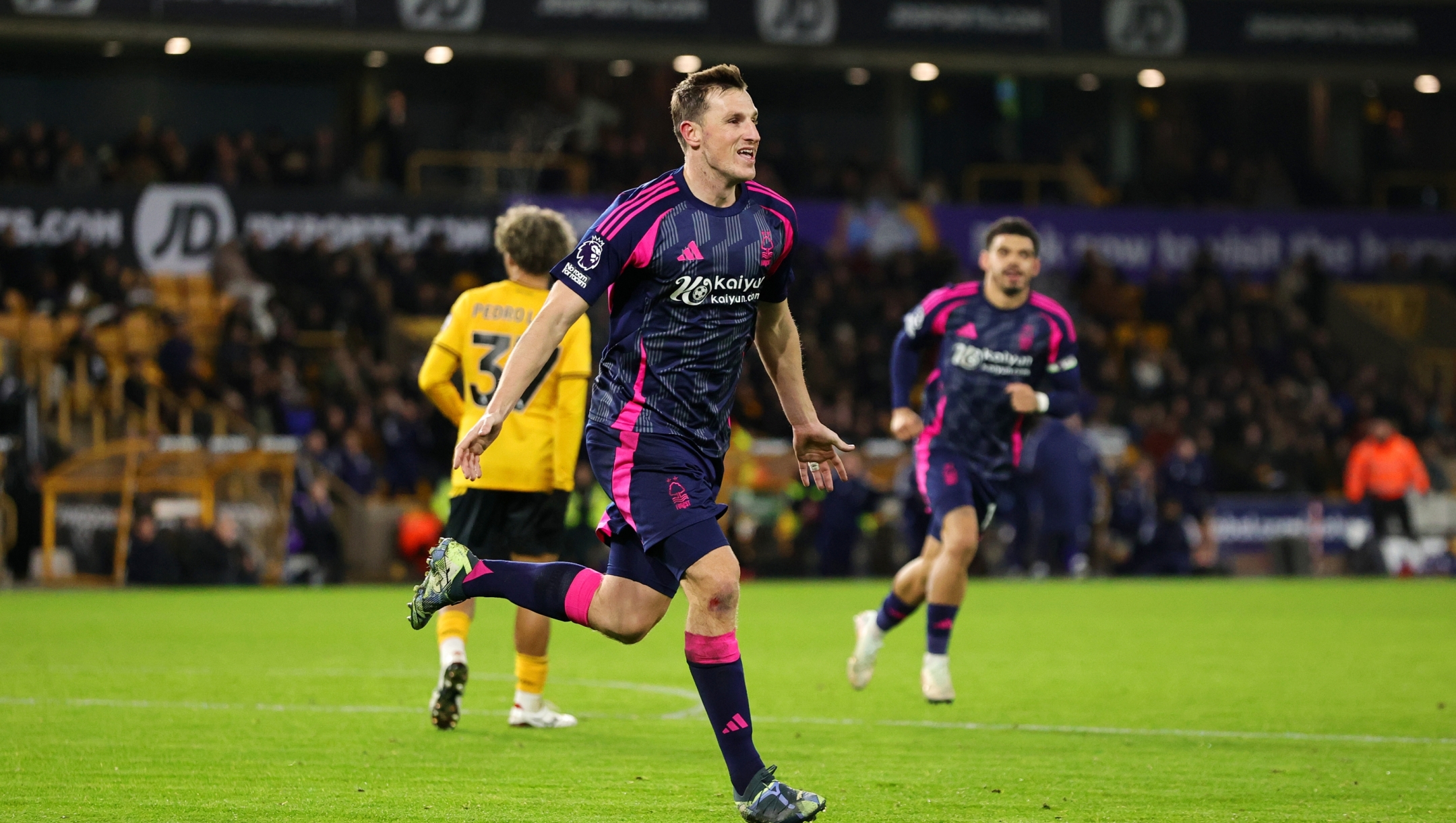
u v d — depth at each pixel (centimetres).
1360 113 11419
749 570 7000
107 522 6525
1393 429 7619
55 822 1576
